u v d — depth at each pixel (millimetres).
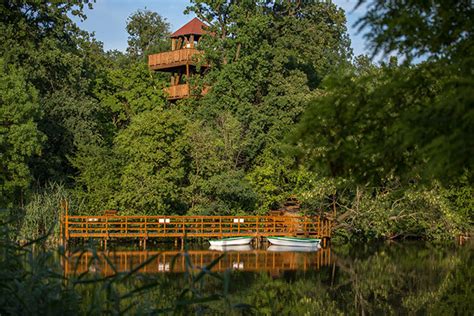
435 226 40219
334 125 8688
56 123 39750
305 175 41000
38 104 33219
